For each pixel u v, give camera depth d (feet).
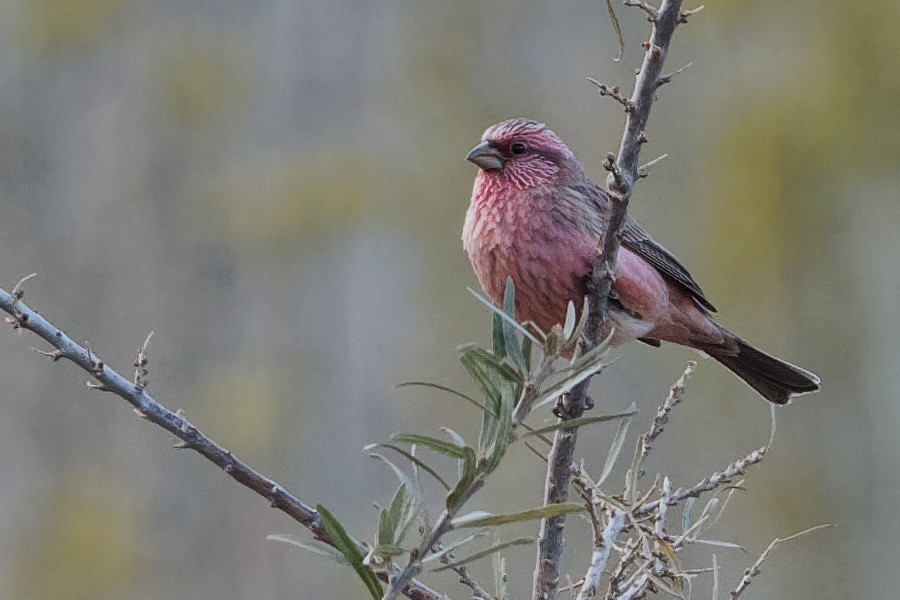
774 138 55.93
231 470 15.34
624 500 16.06
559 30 59.88
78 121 52.70
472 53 60.13
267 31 57.00
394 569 12.87
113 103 53.26
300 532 46.39
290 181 53.83
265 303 51.62
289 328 51.57
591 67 59.00
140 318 50.37
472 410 50.34
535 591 16.71
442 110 59.26
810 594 47.73
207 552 46.42
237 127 55.11
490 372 12.17
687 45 58.54
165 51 54.90
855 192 55.52
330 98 57.41
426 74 59.62
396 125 58.23
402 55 59.77
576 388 18.33
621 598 15.44
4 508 46.24
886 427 51.65
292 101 56.85
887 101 56.29
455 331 52.60
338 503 48.96
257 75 56.44
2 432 46.65
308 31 57.67
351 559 12.23
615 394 47.67
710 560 36.86
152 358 49.83
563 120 58.85
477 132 58.75
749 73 57.88
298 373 50.85
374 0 59.00
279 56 57.00
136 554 46.19
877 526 49.80
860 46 57.00
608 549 15.75
